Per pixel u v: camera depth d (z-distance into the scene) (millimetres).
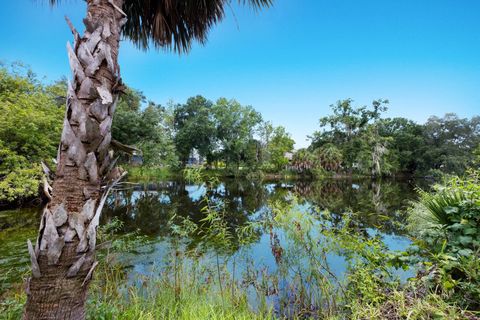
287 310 2496
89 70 1160
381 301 1967
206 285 2672
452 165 25250
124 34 2275
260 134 32375
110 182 1282
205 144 27141
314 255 2846
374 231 5258
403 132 32844
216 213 3414
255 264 3754
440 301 1520
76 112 1116
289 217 3113
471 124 28875
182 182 18703
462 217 1812
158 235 5715
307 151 29641
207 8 2207
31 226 6191
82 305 1172
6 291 2961
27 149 7922
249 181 24938
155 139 15789
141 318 1841
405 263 1837
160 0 2105
